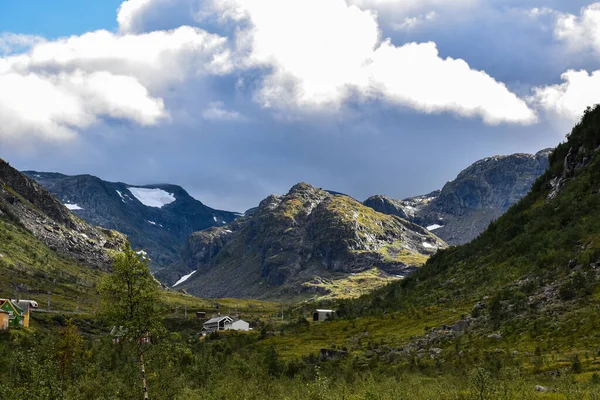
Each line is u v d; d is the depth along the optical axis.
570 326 144.25
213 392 95.62
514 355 134.88
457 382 106.56
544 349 136.00
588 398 81.56
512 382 86.19
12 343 157.75
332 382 120.88
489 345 152.75
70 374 111.69
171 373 80.75
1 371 96.94
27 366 63.00
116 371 110.50
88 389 89.19
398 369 143.38
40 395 58.03
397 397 84.81
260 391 102.00
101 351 125.00
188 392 87.00
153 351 67.88
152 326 65.94
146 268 66.31
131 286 65.88
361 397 88.81
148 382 78.56
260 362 143.12
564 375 103.88
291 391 102.62
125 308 65.19
